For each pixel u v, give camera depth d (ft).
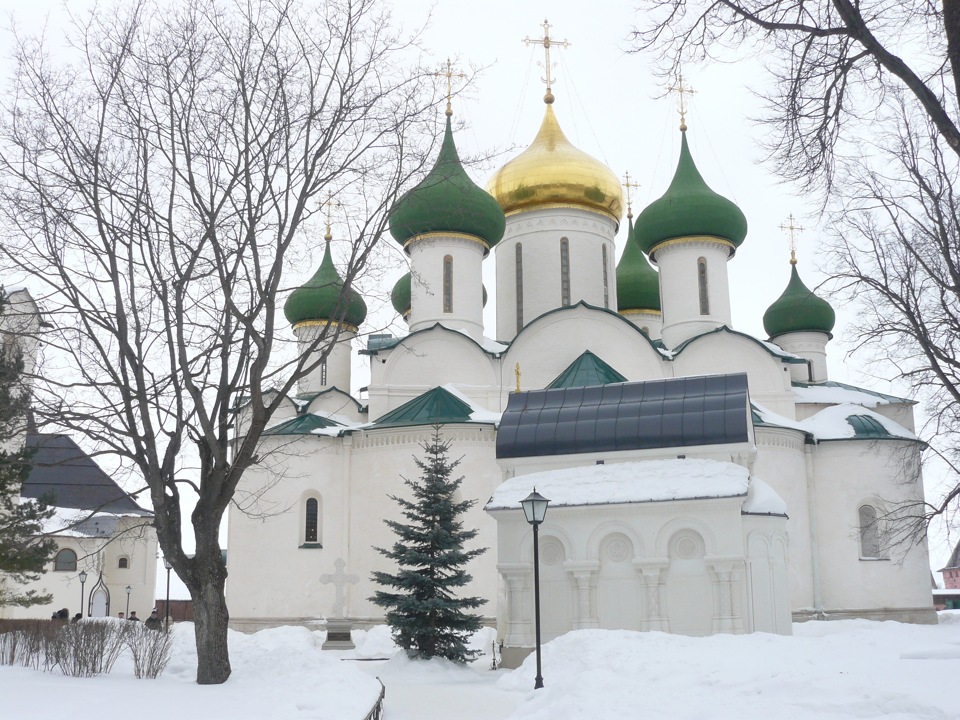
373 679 51.80
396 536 109.19
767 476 113.09
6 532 75.82
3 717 34.50
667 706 41.24
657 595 72.95
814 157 37.19
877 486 117.39
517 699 57.11
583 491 76.28
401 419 113.91
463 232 126.31
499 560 77.36
